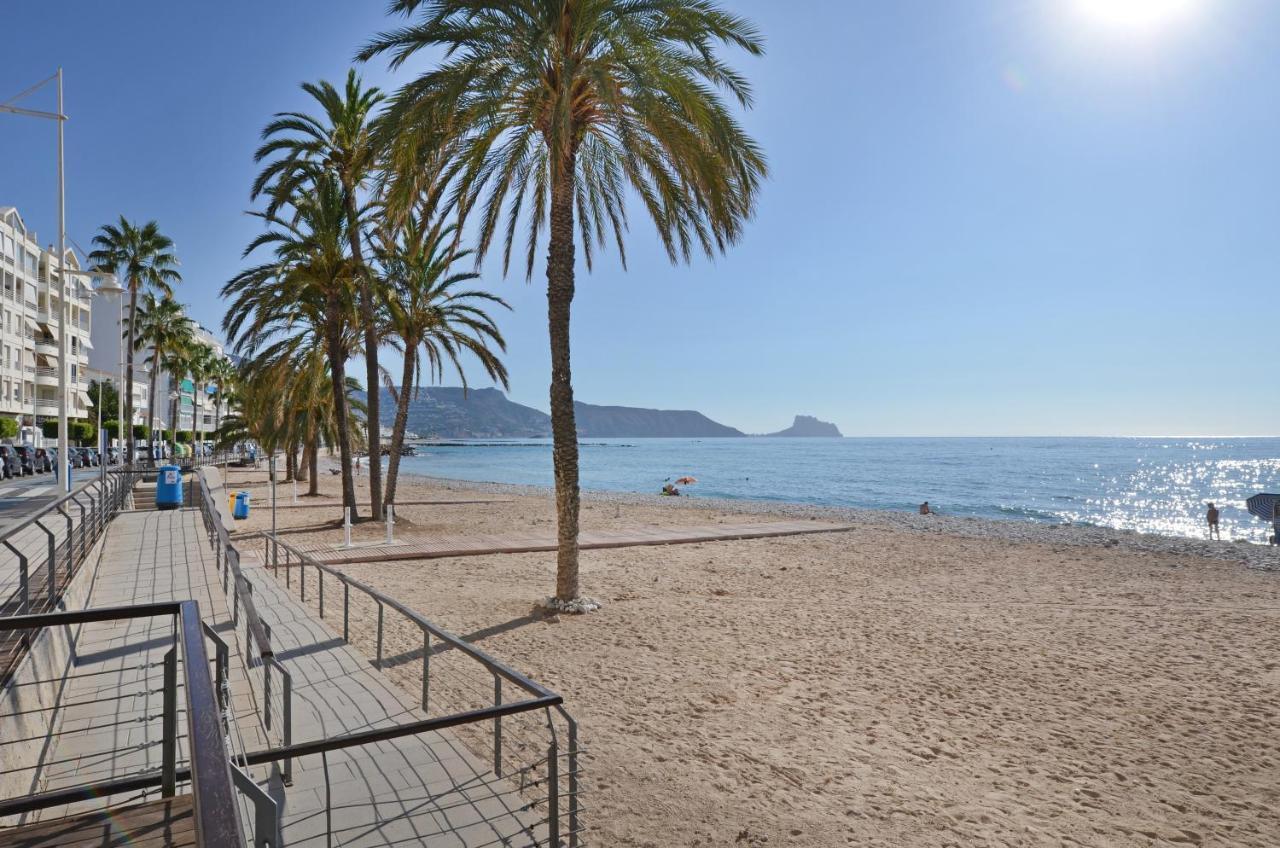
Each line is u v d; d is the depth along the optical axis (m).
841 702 8.21
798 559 19.19
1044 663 9.80
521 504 36.25
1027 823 5.53
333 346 23.91
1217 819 5.66
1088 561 19.50
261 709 6.03
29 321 55.97
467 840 4.19
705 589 14.98
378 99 22.86
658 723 7.44
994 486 69.31
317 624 8.98
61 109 20.92
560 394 12.64
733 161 11.73
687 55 12.24
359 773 5.04
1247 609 13.48
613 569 17.20
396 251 22.03
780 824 5.39
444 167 13.14
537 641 10.61
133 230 45.91
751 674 9.17
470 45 11.88
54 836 2.77
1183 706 8.20
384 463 118.00
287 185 22.14
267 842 2.86
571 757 4.10
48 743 4.89
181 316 53.34
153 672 6.30
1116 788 6.17
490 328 24.84
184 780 3.09
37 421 57.25
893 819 5.53
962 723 7.63
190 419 101.62
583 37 11.66
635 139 12.30
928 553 20.62
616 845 5.00
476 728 7.05
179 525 15.28
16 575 8.38
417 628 11.04
